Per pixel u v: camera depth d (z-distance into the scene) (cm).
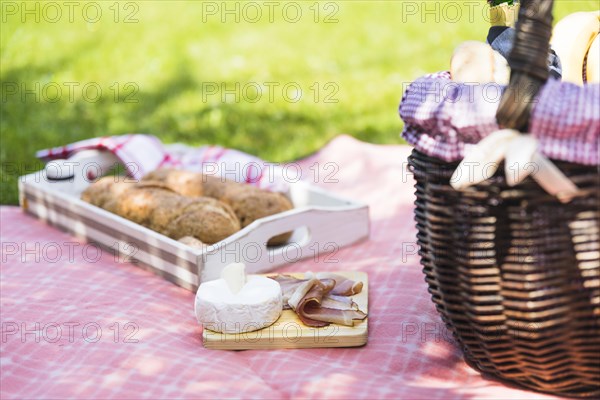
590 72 180
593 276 149
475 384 170
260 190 253
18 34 510
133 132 385
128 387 170
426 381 173
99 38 508
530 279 150
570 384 159
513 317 154
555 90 145
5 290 217
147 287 219
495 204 150
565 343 153
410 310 203
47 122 394
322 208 240
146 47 495
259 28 524
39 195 271
